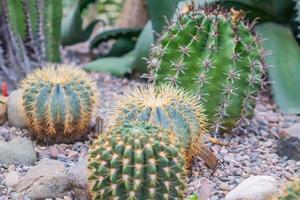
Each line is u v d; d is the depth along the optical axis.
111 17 5.41
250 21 4.20
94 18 5.72
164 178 2.14
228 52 3.11
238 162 2.98
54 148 3.04
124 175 2.11
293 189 2.08
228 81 3.13
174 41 3.12
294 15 4.17
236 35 3.13
